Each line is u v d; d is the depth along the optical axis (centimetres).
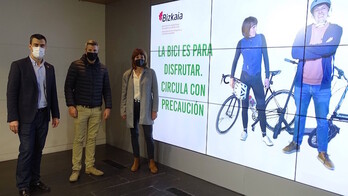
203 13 318
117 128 459
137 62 335
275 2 260
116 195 290
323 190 239
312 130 244
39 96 282
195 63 331
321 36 234
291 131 256
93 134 340
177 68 353
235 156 301
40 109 284
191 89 338
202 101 328
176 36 350
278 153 267
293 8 249
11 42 380
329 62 231
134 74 346
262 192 280
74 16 436
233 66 296
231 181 306
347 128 224
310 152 246
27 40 393
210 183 325
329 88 232
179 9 343
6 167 363
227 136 307
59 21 422
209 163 326
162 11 364
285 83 258
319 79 237
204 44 320
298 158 253
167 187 312
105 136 486
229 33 297
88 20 451
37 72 279
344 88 224
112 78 460
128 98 346
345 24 221
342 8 222
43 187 299
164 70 370
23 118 272
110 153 433
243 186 296
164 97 373
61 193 292
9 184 311
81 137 327
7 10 373
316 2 235
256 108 280
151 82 344
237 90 294
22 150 276
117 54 446
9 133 389
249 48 281
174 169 368
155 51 379
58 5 419
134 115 348
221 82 308
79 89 321
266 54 269
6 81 380
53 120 307
